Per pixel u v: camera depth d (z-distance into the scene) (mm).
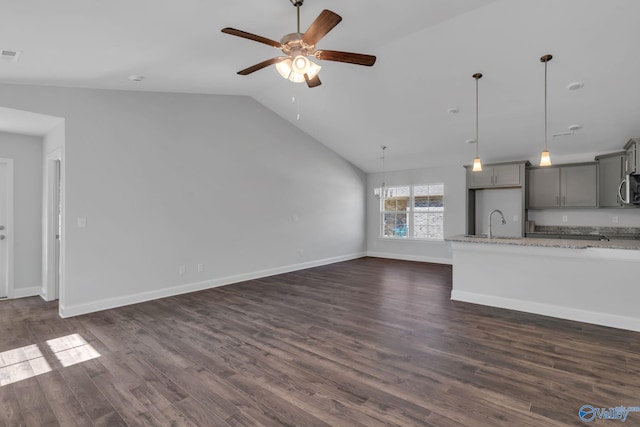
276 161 6203
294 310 4023
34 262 4621
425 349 2902
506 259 4078
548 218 6156
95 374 2477
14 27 2264
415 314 3863
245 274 5648
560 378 2398
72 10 2090
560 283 3748
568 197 5777
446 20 3359
